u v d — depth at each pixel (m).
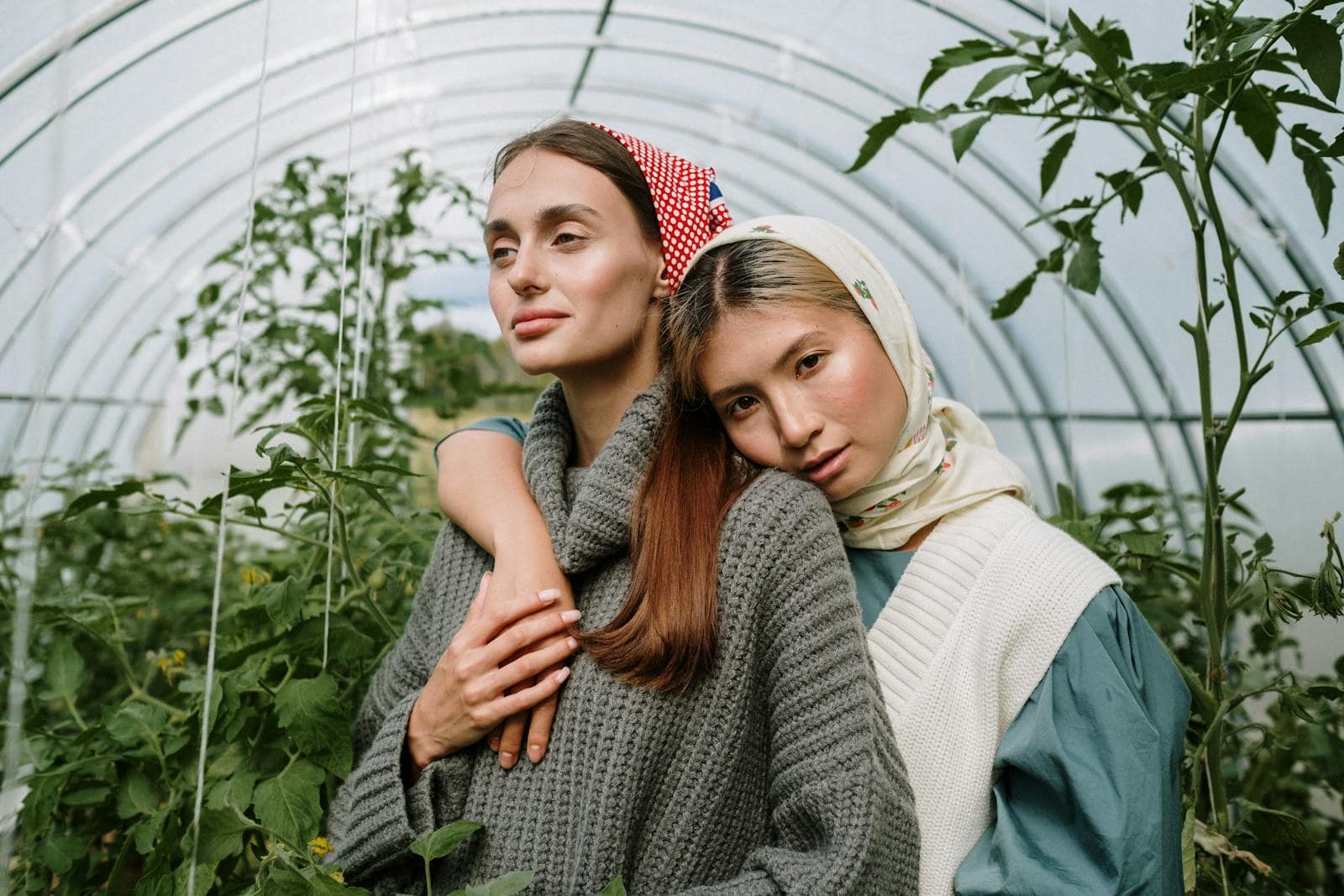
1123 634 0.98
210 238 4.74
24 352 2.75
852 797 0.83
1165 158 1.21
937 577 1.03
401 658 1.12
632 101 4.94
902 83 3.71
